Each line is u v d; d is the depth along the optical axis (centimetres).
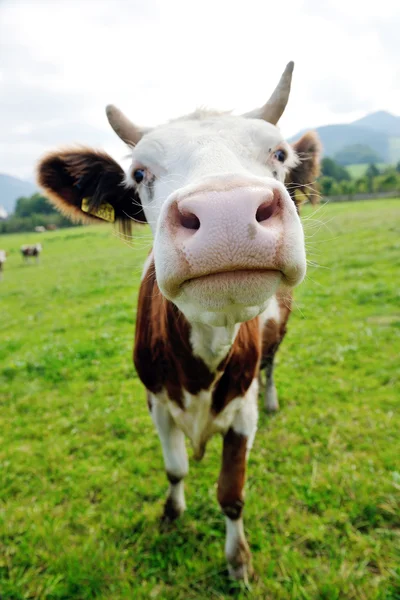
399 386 154
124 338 237
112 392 174
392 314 226
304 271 51
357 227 557
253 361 89
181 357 83
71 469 127
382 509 101
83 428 149
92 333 252
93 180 96
